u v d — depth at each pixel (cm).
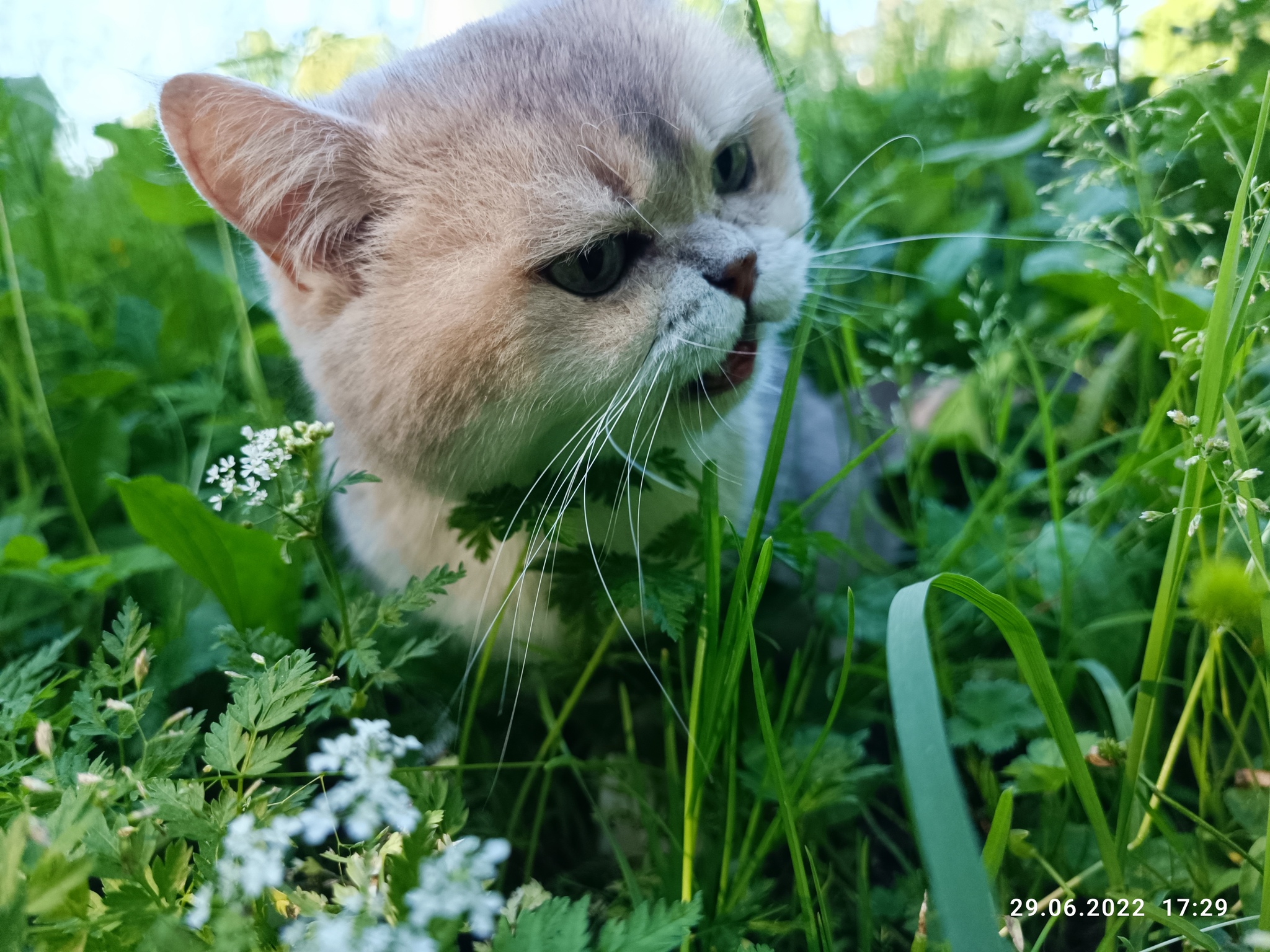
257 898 14
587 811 26
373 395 24
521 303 22
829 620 27
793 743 23
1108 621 24
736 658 20
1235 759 23
